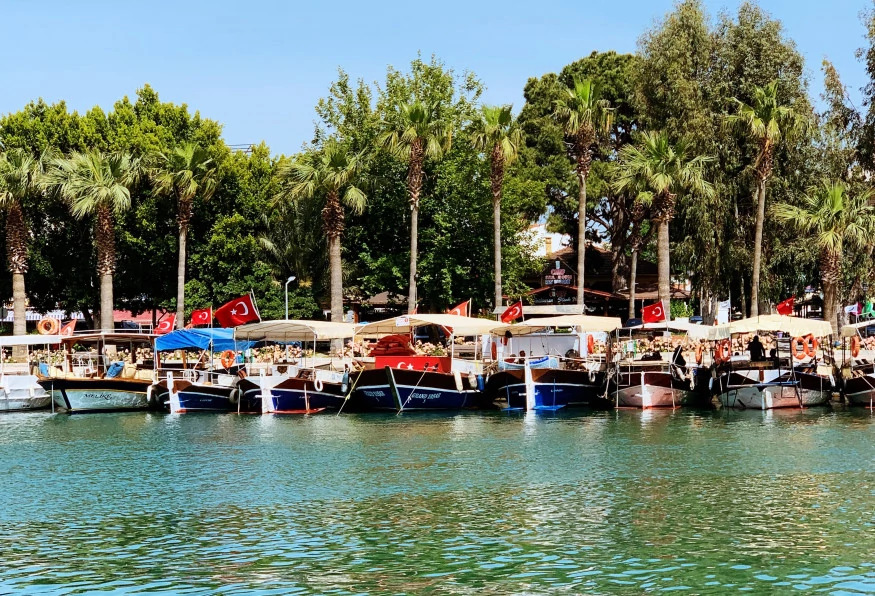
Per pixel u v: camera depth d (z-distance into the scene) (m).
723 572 17.22
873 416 38.66
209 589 16.66
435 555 18.50
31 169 55.94
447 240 62.94
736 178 58.09
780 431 34.31
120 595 16.44
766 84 56.56
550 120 74.81
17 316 55.62
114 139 64.38
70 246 65.06
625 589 16.36
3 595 16.53
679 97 57.41
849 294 56.53
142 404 45.09
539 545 19.12
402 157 56.06
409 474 26.78
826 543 19.00
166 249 64.31
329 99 67.25
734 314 69.69
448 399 43.19
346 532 20.34
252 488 25.09
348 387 44.03
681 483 25.00
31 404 45.38
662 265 52.91
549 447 31.30
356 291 73.75
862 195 52.38
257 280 65.94
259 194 69.38
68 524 21.39
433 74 65.25
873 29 52.78
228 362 47.56
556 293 77.44
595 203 72.12
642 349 54.72
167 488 25.23
